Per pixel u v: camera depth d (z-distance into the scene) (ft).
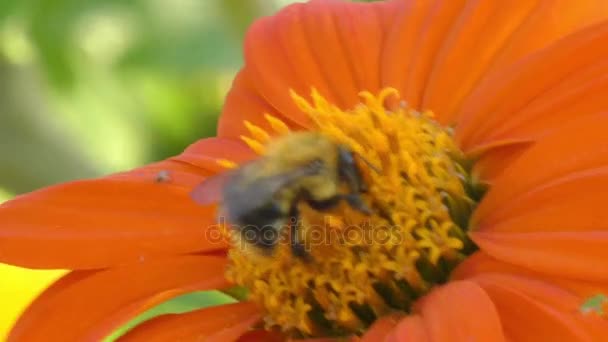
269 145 0.70
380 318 0.67
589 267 0.63
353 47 0.77
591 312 0.62
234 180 0.69
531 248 0.65
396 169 0.68
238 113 0.78
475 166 0.70
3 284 0.80
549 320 0.63
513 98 0.70
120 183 0.72
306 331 0.68
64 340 0.70
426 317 0.64
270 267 0.68
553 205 0.65
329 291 0.68
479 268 0.66
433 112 0.73
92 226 0.72
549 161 0.67
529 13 0.73
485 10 0.73
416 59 0.75
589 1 0.72
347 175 0.68
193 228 0.72
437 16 0.74
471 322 0.62
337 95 0.76
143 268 0.71
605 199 0.64
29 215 0.72
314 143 0.68
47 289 0.72
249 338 0.69
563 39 0.68
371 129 0.69
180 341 0.69
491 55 0.73
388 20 0.77
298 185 0.68
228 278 0.70
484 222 0.68
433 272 0.68
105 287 0.71
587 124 0.66
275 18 0.78
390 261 0.67
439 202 0.68
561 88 0.69
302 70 0.77
